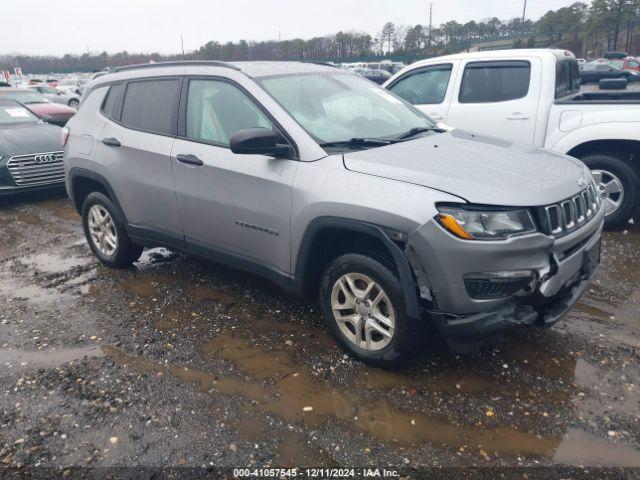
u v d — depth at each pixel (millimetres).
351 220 3119
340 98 4109
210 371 3385
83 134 4957
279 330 3879
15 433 2867
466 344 3004
